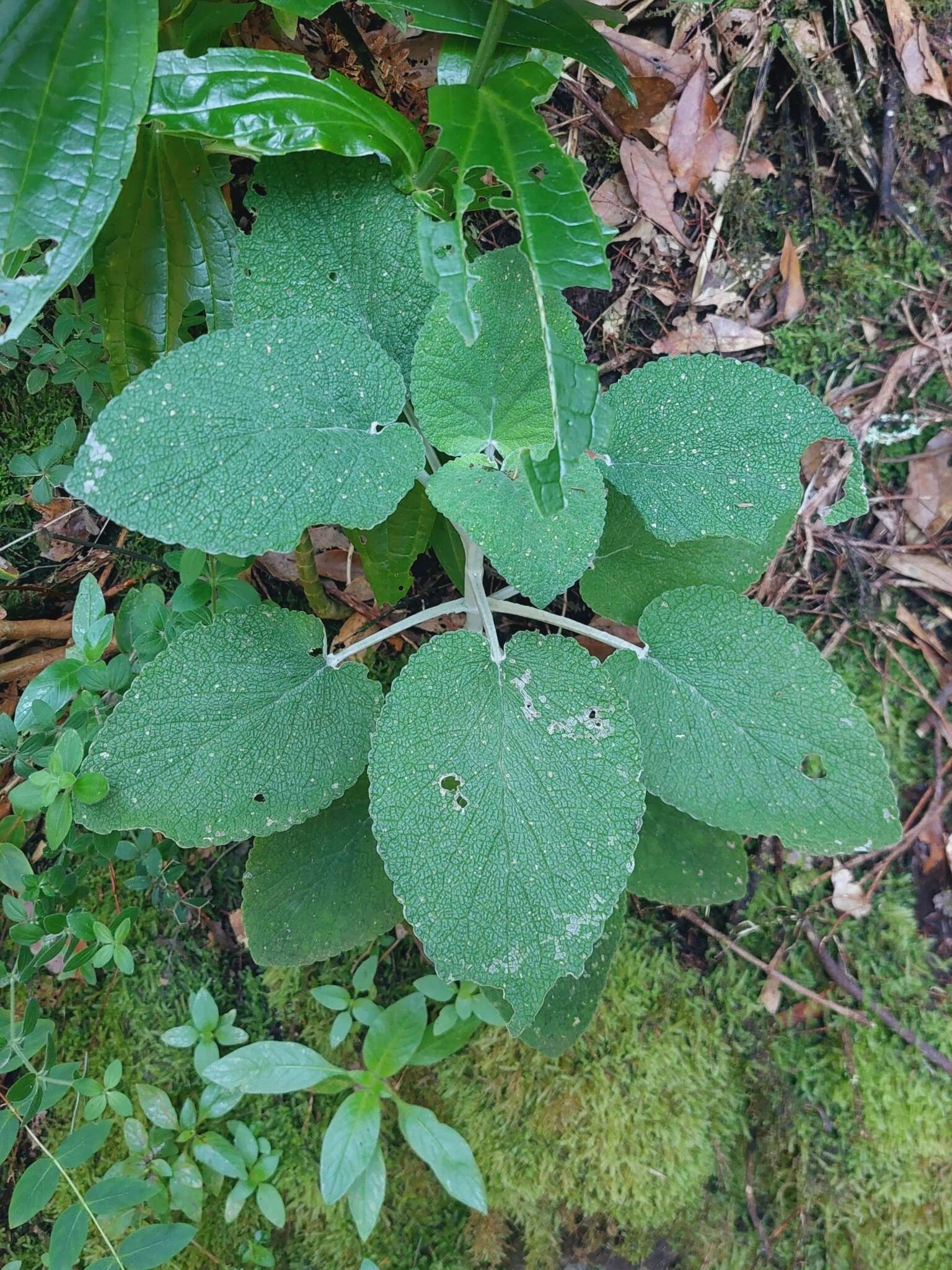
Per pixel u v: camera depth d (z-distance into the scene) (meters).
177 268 0.35
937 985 0.47
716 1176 0.47
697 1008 0.47
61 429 0.39
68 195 0.28
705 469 0.35
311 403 0.32
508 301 0.33
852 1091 0.46
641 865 0.40
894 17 0.43
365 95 0.32
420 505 0.38
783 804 0.36
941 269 0.45
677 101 0.43
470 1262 0.47
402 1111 0.44
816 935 0.47
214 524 0.30
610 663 0.37
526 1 0.32
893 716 0.47
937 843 0.47
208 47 0.34
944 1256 0.46
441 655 0.34
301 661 0.35
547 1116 0.46
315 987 0.47
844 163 0.44
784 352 0.46
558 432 0.28
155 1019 0.47
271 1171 0.45
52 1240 0.37
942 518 0.46
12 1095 0.37
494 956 0.33
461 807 0.33
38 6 0.29
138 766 0.33
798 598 0.47
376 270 0.34
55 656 0.45
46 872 0.38
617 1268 0.46
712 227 0.45
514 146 0.31
